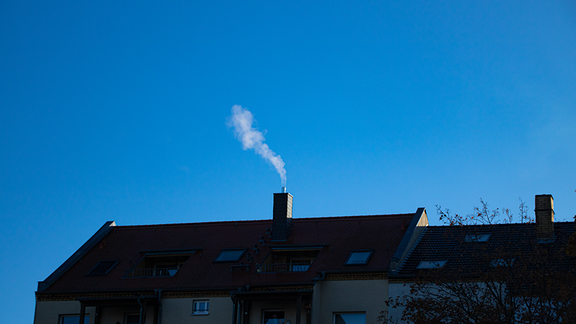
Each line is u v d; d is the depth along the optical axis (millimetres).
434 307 26250
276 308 31656
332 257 33312
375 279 30922
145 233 39062
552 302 25438
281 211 36812
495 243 32188
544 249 26625
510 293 25438
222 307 31797
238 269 33469
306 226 37156
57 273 35312
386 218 36594
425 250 32781
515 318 25641
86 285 34188
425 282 27094
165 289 32500
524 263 25844
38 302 34031
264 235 36906
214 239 37281
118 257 36719
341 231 35938
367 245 33844
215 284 32531
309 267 32719
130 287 33250
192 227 39031
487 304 25969
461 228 30312
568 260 28625
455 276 26750
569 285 24531
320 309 31109
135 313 33344
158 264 36875
